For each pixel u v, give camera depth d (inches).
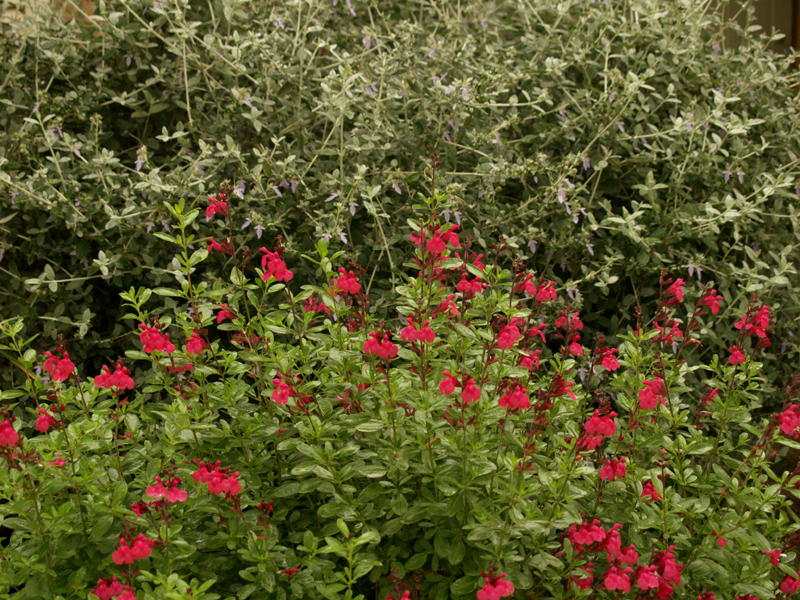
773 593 93.7
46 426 84.0
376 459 91.8
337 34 182.5
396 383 90.9
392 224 157.4
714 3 257.0
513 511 80.9
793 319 176.2
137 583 85.6
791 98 197.6
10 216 149.9
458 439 89.0
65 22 179.0
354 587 95.3
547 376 117.3
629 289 172.2
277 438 99.3
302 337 102.7
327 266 99.7
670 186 167.8
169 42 166.2
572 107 182.1
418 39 189.0
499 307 92.7
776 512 122.6
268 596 85.3
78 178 160.4
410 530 92.4
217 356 107.0
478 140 160.2
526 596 89.0
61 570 88.1
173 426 92.1
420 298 93.8
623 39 184.1
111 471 94.9
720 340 162.7
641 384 101.3
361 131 155.5
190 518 93.9
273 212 155.4
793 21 260.8
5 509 82.5
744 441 107.0
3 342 150.0
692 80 185.2
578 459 90.8
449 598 89.8
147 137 176.2
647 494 93.9
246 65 171.2
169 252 152.9
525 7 193.9
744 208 157.6
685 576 94.6
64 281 149.3
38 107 156.6
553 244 155.6
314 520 100.0
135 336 151.9
